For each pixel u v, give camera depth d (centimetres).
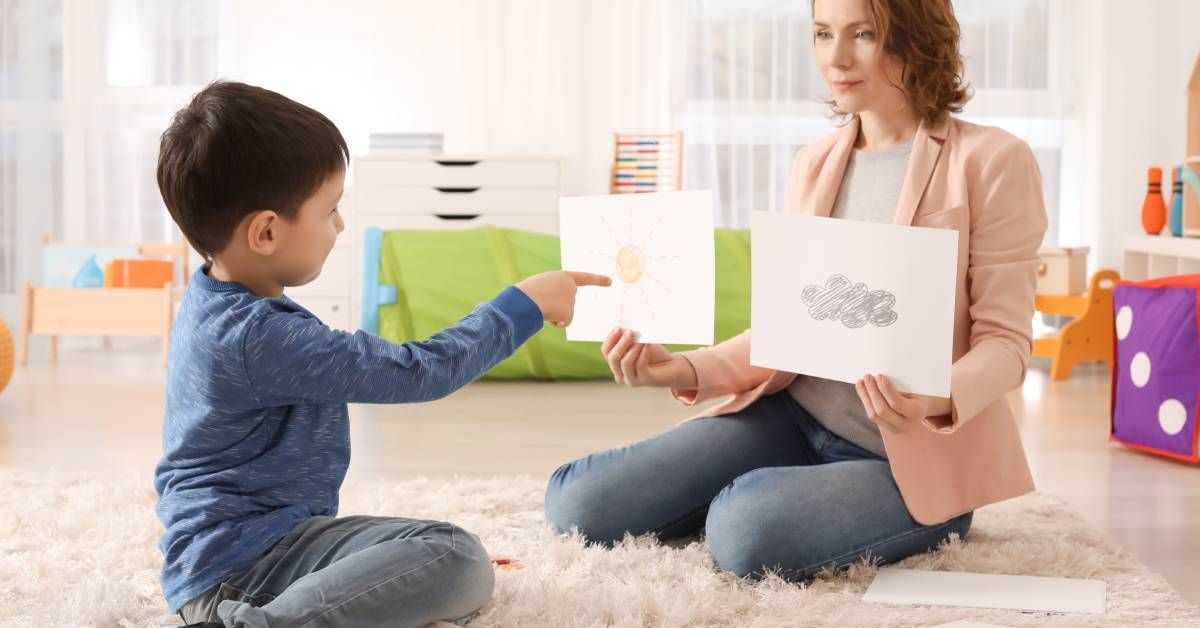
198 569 123
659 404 318
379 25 458
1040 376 371
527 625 133
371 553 121
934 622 136
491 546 168
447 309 356
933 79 155
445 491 205
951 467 157
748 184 453
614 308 165
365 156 413
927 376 138
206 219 124
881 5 151
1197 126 343
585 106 460
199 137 123
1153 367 246
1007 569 157
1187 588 158
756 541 150
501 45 459
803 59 448
